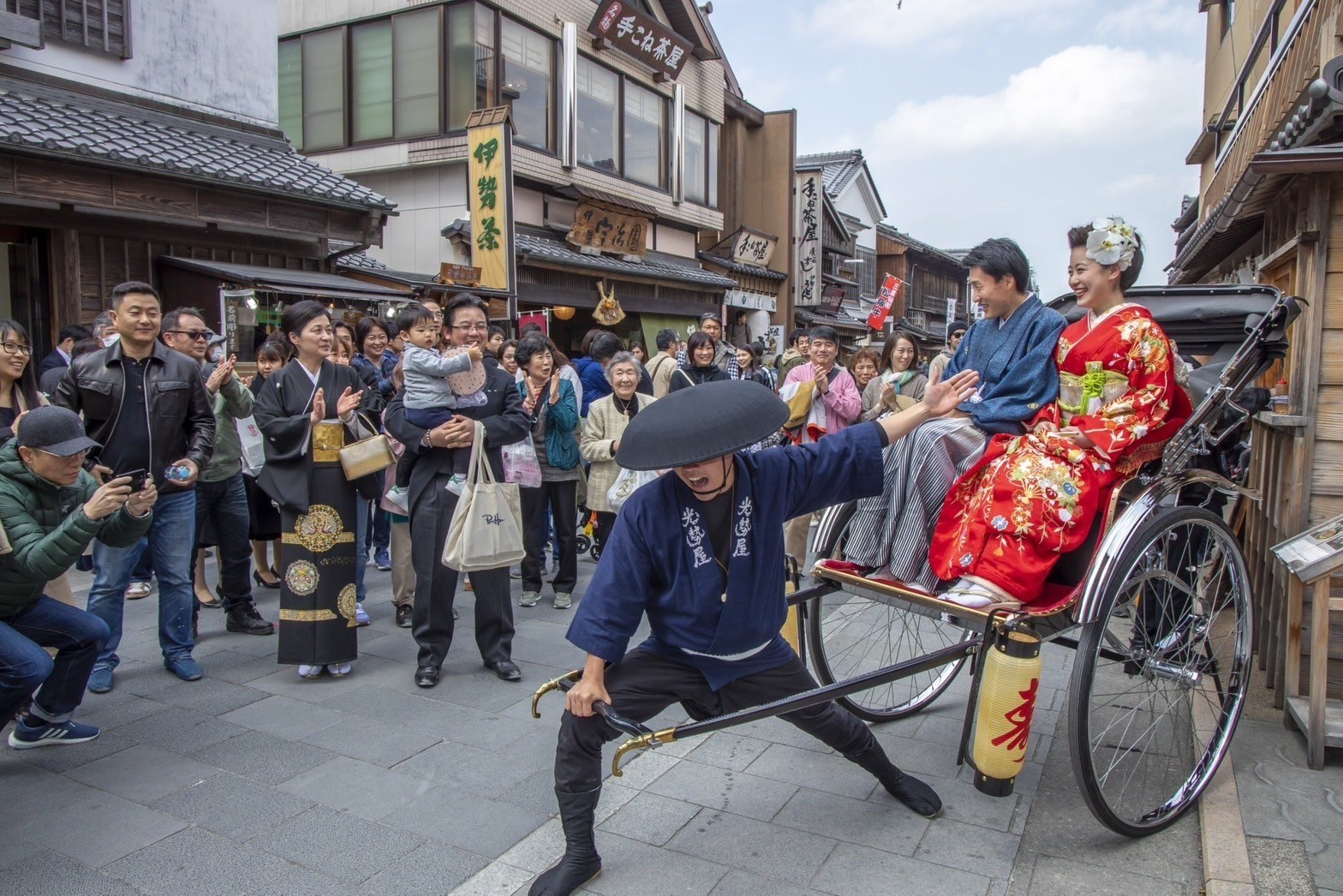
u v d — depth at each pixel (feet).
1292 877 9.29
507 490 15.12
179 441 14.98
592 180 49.96
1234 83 33.42
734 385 8.75
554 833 10.53
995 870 9.70
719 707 9.95
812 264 70.74
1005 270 11.53
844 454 9.41
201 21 32.76
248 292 28.99
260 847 10.15
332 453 14.98
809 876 9.61
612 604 8.87
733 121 69.05
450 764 12.25
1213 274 33.83
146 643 17.13
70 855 9.95
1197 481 11.93
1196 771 11.02
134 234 29.07
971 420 11.78
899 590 10.84
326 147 45.65
